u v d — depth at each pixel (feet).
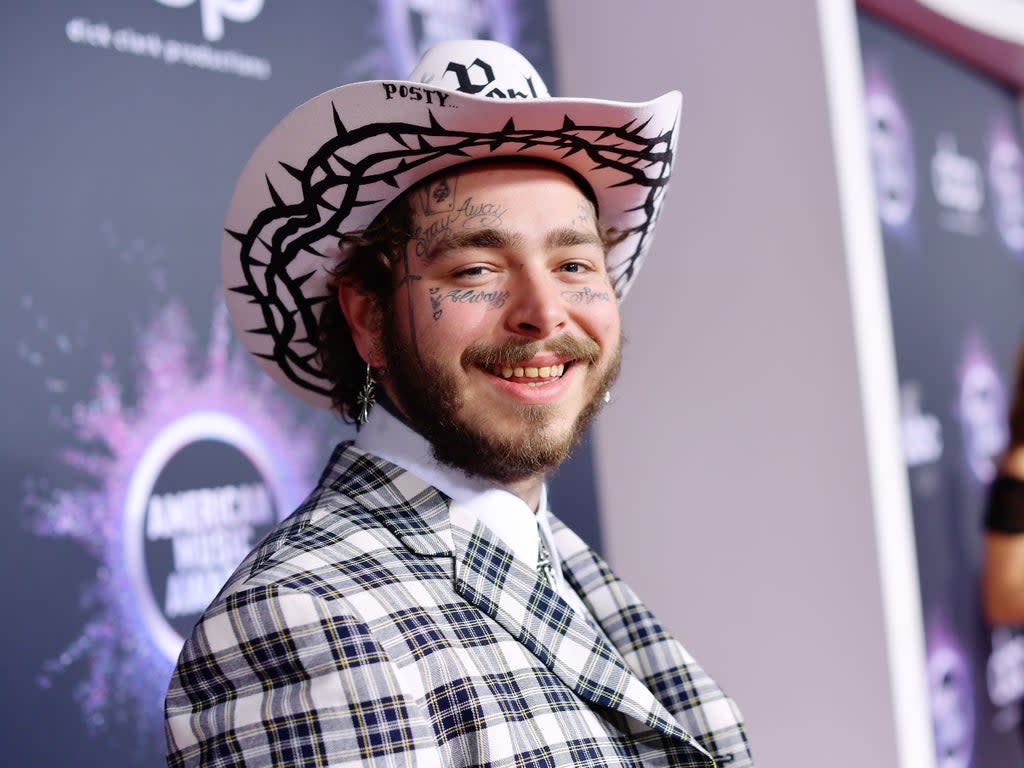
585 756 2.92
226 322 5.89
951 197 8.31
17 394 5.05
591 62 8.08
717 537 7.72
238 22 6.04
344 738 2.54
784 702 7.41
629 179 3.61
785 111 7.24
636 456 8.11
